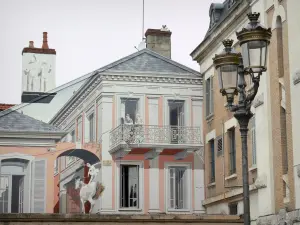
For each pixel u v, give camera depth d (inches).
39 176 1405.0
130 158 1456.7
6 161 1398.9
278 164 1047.6
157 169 1469.0
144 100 1475.1
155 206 1451.8
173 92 1492.4
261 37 596.7
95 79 1485.0
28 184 1396.4
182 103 1503.4
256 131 1120.2
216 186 1389.0
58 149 1434.5
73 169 1651.1
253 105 1136.8
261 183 1090.7
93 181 1406.3
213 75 1430.9
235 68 637.9
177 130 1470.2
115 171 1443.2
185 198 1473.9
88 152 1457.9
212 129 1429.6
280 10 1047.0
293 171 986.1
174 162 1480.1
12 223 1064.8
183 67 1504.7
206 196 1453.0
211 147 1448.1
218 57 643.5
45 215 1075.3
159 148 1433.3
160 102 1483.8
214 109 1418.6
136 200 1451.8
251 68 599.8
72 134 1708.9
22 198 1395.2
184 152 1461.6
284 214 1003.3
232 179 1299.2
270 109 1082.7
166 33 1657.2
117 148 1412.4
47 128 1419.8
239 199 1259.2
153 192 1459.2
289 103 1012.5
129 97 1470.2
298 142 967.6
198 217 1122.0
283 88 1040.8
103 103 1457.9
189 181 1472.7
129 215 1097.4
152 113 1476.4
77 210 1606.8
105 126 1451.8
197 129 1483.8
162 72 1480.1
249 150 1197.1
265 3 1107.3
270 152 1075.3
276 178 1055.0
